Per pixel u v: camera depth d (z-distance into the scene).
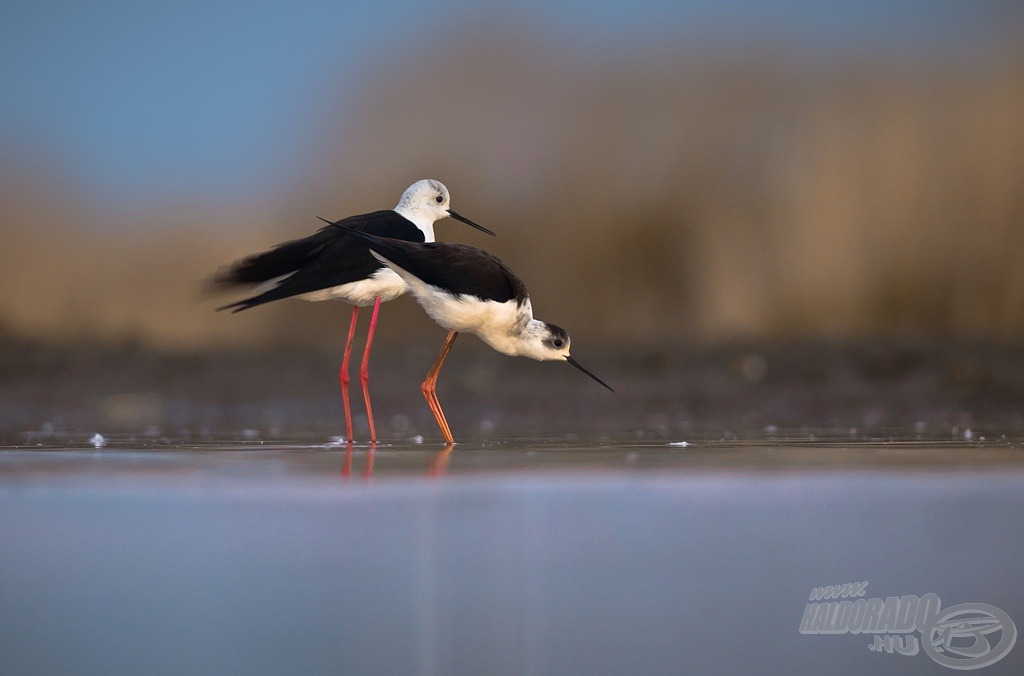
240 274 11.48
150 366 16.98
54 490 6.94
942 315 17.64
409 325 19.62
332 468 7.93
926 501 6.64
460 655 4.43
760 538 5.83
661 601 4.98
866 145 17.98
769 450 9.22
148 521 6.12
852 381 15.73
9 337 18.42
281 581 5.19
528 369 16.91
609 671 4.25
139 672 4.27
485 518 6.25
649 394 15.30
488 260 10.53
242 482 7.24
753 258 18.08
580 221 18.45
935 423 12.85
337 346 18.84
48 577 5.25
